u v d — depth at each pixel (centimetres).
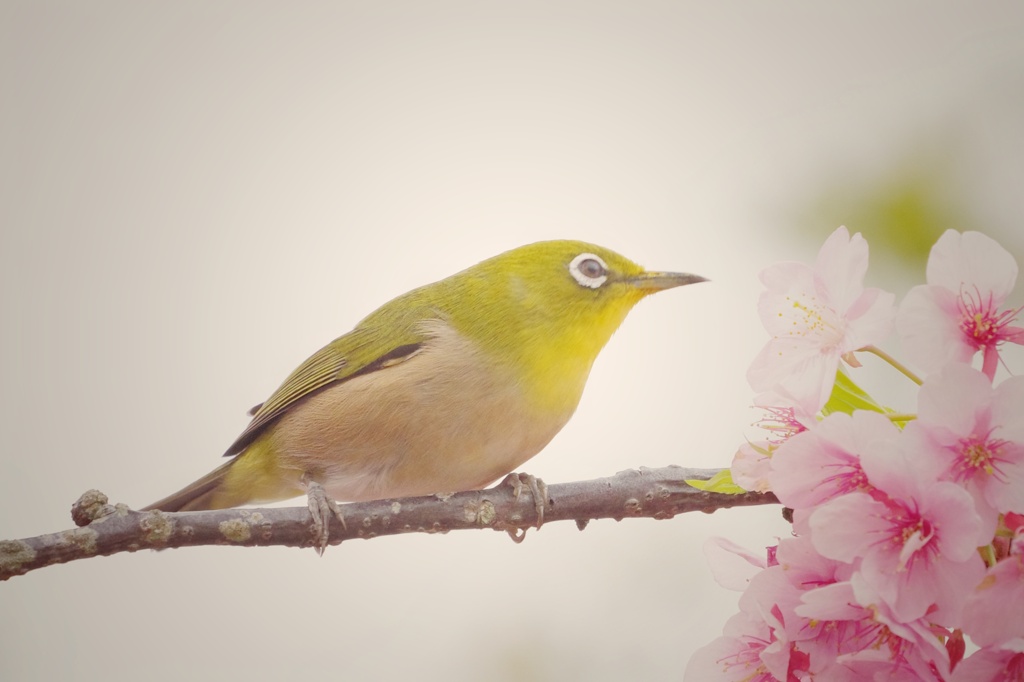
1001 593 185
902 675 195
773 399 197
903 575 188
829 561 197
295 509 202
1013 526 196
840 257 197
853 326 197
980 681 186
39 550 200
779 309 197
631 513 202
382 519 202
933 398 191
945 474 191
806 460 197
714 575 198
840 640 197
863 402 197
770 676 197
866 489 196
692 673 198
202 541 201
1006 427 188
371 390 204
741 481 198
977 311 196
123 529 200
